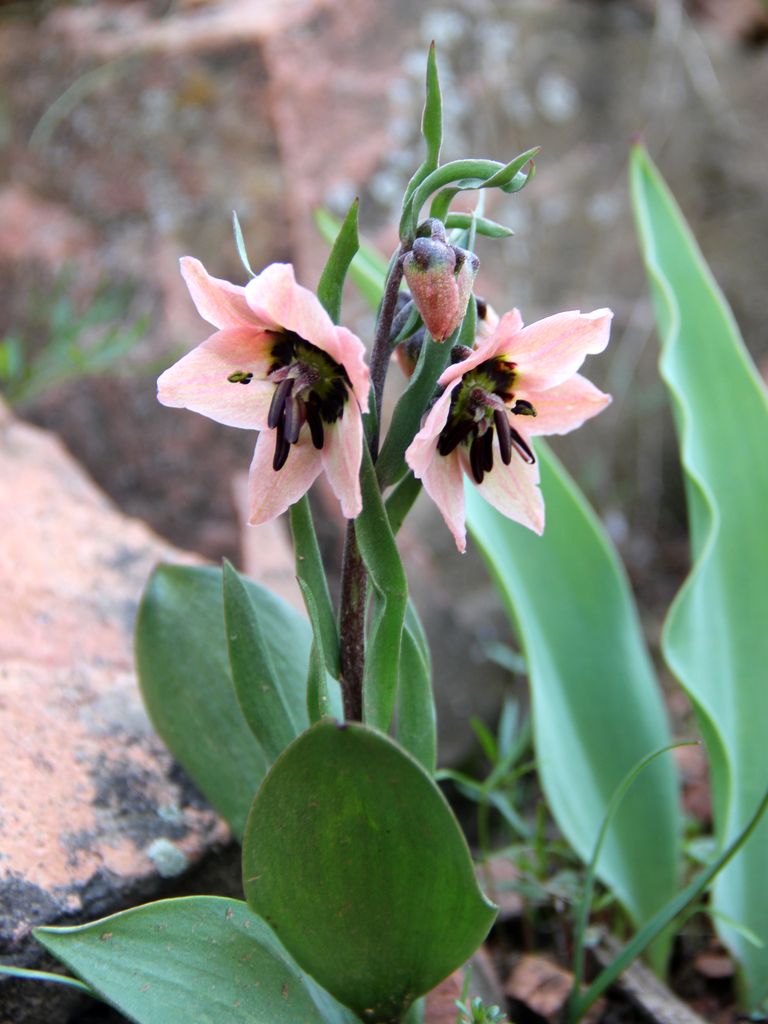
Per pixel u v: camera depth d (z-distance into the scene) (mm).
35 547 262
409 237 140
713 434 237
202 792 195
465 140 413
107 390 369
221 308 134
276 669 189
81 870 185
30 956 172
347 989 148
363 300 367
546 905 239
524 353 139
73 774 202
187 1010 143
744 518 233
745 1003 216
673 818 228
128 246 380
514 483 149
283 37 380
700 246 453
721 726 220
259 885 139
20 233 393
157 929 150
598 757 232
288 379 135
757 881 217
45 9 421
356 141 389
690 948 238
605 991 216
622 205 443
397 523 150
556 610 239
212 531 366
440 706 322
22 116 406
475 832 291
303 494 144
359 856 135
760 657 227
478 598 369
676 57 459
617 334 434
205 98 378
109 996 141
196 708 195
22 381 337
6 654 228
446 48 413
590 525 239
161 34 386
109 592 255
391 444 143
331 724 125
